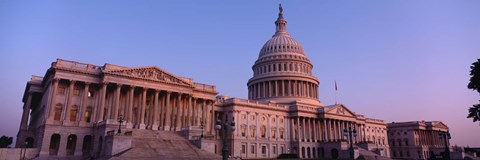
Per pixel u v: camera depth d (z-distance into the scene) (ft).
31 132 290.76
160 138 246.27
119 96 277.85
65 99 262.06
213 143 249.75
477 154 534.37
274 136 403.34
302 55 533.55
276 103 424.05
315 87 515.91
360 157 321.93
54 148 258.78
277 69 510.17
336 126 458.50
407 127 573.74
